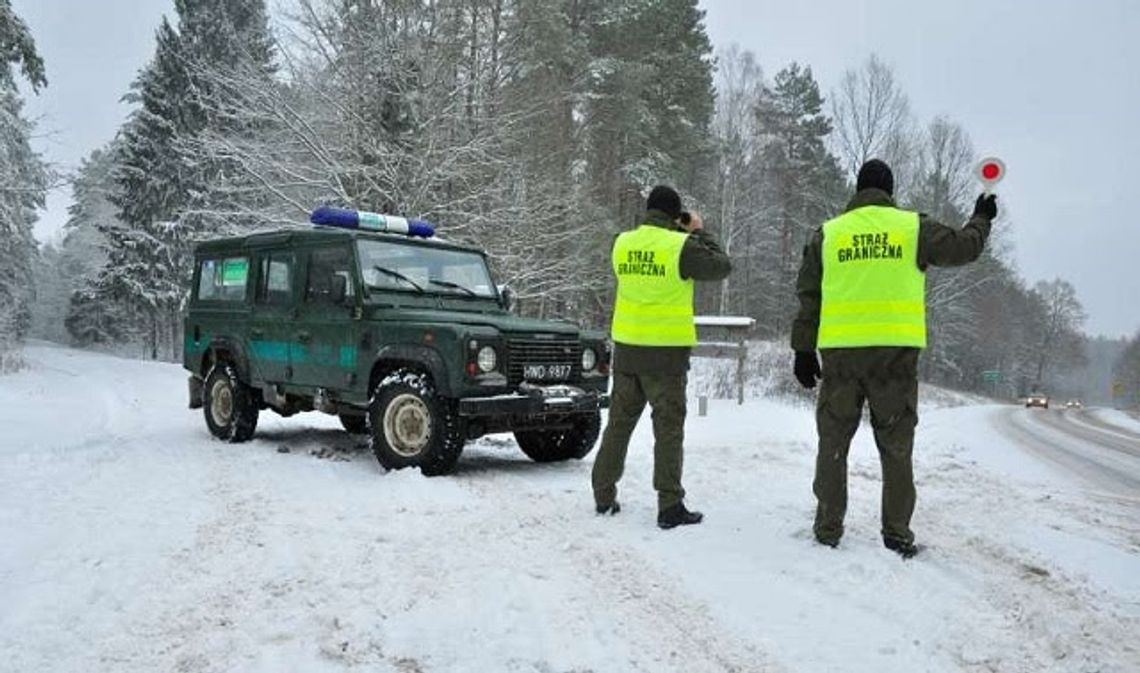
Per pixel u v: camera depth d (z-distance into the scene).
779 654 3.64
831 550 4.96
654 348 5.58
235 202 19.16
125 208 40.03
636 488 6.90
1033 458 11.68
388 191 18.44
